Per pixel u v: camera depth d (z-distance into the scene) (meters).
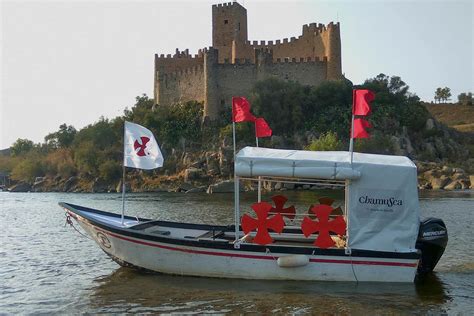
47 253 23.84
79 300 15.62
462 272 18.69
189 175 94.25
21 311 14.69
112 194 89.31
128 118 125.19
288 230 19.97
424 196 59.59
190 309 14.38
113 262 21.25
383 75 116.44
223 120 110.19
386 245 16.56
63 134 151.38
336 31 112.44
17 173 127.50
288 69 112.75
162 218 38.81
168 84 124.94
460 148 110.38
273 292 15.82
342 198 51.16
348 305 14.64
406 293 15.82
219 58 124.81
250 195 67.88
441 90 195.00
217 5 124.94
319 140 86.75
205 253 17.09
